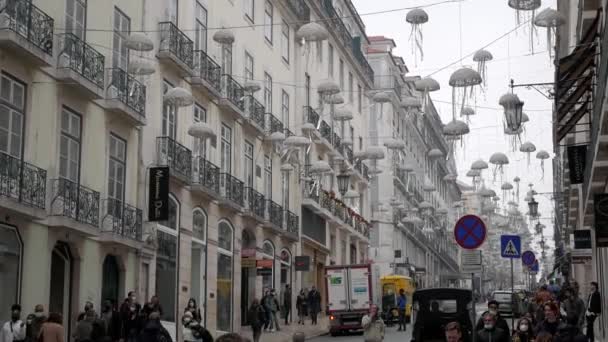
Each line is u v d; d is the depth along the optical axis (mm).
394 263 57969
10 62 18172
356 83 51438
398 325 38219
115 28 22984
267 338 28844
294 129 38969
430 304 19484
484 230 15086
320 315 42062
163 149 25359
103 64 21703
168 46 25562
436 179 81938
